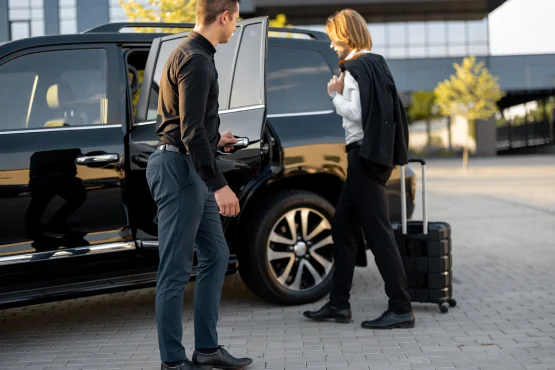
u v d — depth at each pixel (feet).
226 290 17.28
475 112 89.35
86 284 12.89
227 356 10.92
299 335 13.15
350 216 13.79
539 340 12.44
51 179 12.53
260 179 14.30
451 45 122.93
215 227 10.70
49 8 60.70
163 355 10.28
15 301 12.14
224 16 10.13
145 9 30.68
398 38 123.24
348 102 13.10
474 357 11.53
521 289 16.78
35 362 11.97
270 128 14.67
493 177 64.13
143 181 13.29
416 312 14.76
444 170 80.33
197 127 9.61
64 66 13.30
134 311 15.69
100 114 13.34
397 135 13.20
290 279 15.34
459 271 19.27
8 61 12.85
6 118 12.59
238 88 12.57
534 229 27.53
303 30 16.16
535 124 143.74
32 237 12.39
